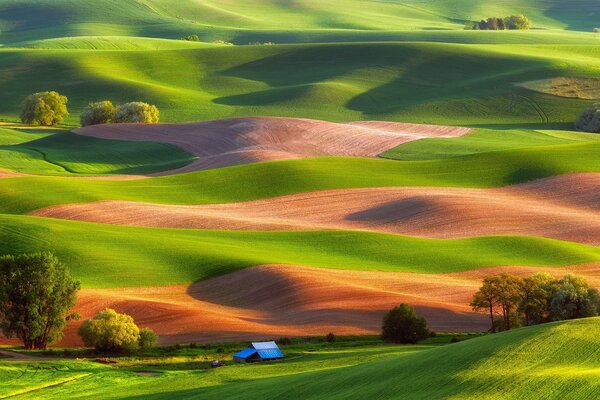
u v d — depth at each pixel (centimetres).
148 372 14212
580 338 10738
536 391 9262
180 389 12588
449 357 10856
